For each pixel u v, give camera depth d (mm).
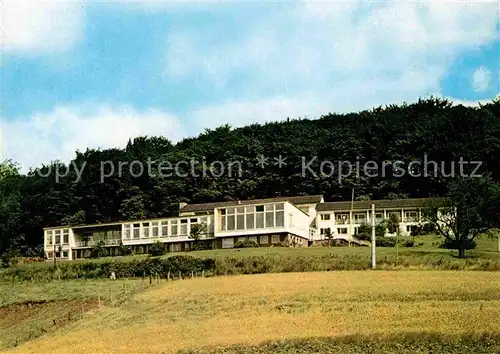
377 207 133250
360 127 180000
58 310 78375
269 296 69062
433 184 160875
